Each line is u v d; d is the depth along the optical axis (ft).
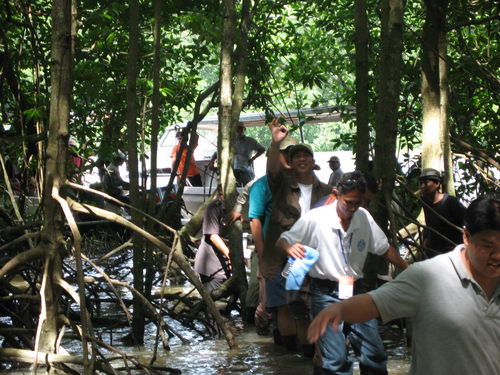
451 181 34.96
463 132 46.06
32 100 38.86
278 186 24.45
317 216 20.79
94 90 43.52
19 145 35.45
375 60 45.80
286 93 52.85
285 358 26.40
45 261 22.86
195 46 47.62
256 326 30.86
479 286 11.26
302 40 51.70
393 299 11.46
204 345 29.12
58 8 22.97
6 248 23.07
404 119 45.32
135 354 27.53
